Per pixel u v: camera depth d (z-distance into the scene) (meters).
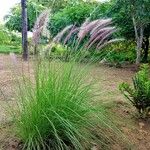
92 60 4.81
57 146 4.55
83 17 15.16
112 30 4.66
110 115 5.32
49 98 4.48
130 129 5.46
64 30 4.67
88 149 4.64
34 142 4.52
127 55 13.73
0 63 11.50
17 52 15.34
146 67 6.28
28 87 4.59
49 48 4.59
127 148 4.92
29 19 12.65
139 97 5.84
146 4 12.23
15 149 4.53
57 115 4.32
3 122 5.07
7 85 7.34
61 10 16.84
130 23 13.36
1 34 19.88
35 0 13.41
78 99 4.59
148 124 5.77
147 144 5.13
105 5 14.23
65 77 4.57
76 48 4.79
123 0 12.50
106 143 4.89
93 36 4.65
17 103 4.65
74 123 4.57
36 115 4.49
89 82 4.90
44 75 4.55
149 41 14.77
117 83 8.62
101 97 5.16
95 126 4.86
